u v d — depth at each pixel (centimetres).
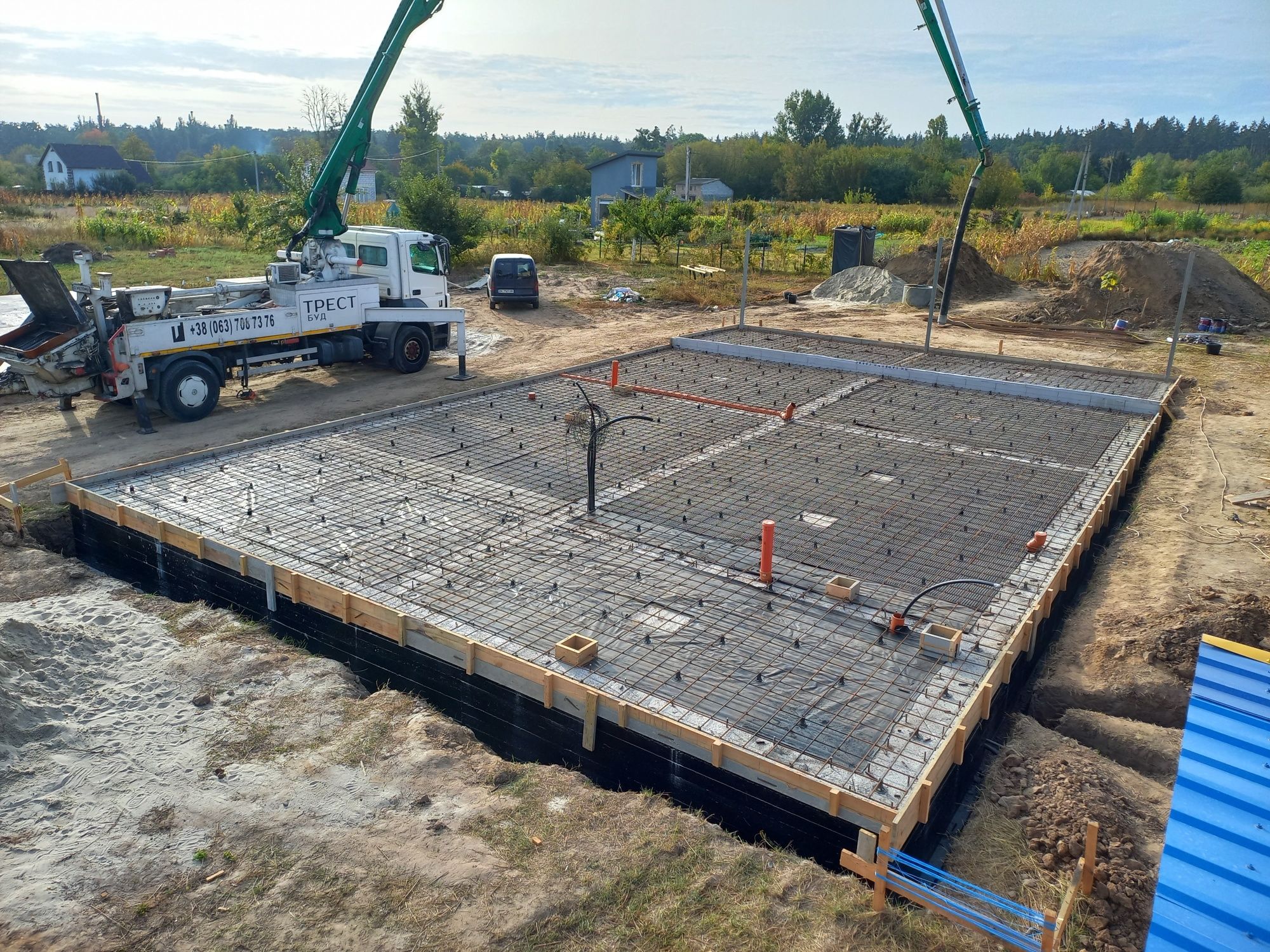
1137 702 668
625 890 459
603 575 761
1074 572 826
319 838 490
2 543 873
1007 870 498
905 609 698
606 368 1515
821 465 1047
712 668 624
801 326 2147
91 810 507
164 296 1257
